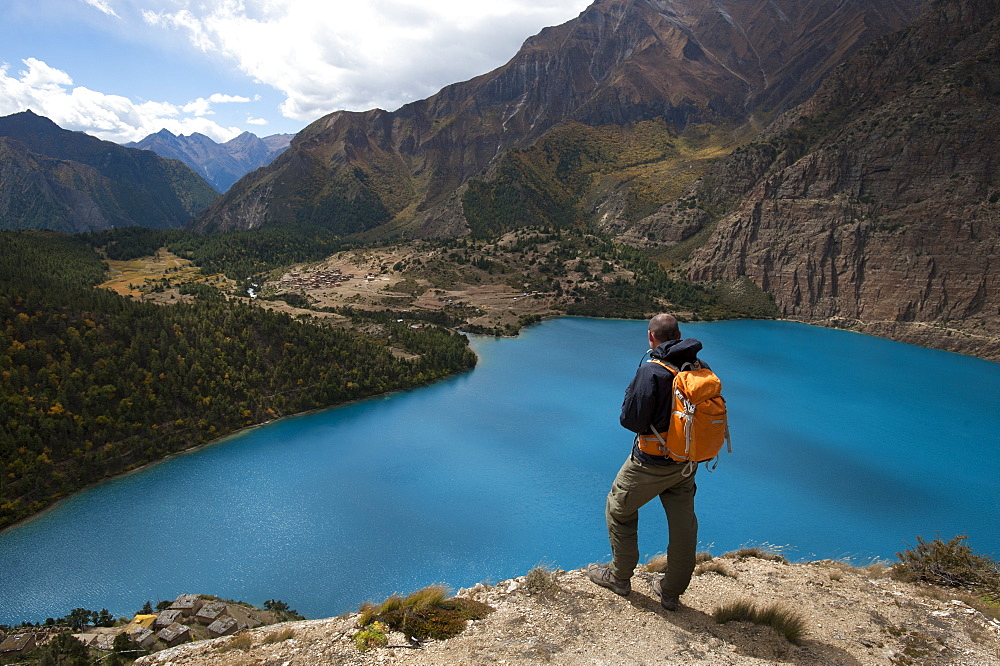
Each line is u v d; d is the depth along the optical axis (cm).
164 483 11069
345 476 11481
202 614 6175
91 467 11119
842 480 11762
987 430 14625
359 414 15038
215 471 11612
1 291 13525
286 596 7838
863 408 16125
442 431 13950
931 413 15825
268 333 16600
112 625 6819
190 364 14238
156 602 7681
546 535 9425
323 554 8806
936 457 12962
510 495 10775
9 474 10338
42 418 11281
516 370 19450
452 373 18862
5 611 7525
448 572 8400
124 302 15788
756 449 13225
